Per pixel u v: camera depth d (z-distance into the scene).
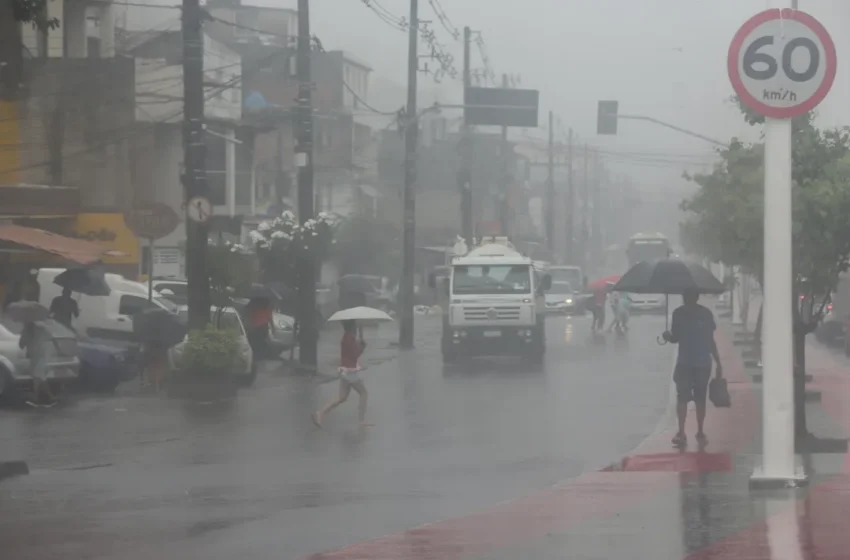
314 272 33.94
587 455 17.72
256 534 11.46
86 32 48.66
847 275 46.81
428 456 17.69
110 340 30.98
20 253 34.78
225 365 26.98
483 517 12.09
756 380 28.52
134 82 47.69
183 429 21.45
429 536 11.11
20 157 41.91
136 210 29.05
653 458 16.55
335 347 45.25
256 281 38.34
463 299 36.84
